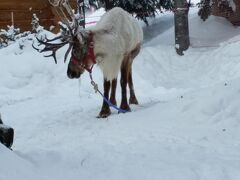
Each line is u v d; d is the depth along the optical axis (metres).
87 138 3.93
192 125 4.00
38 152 2.91
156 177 2.46
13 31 9.16
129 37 5.29
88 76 7.59
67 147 3.54
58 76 7.83
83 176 2.48
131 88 5.78
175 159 2.86
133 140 3.62
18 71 7.91
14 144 3.95
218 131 3.74
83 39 4.87
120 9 5.35
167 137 3.66
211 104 4.20
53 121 5.14
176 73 8.59
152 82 8.00
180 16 9.23
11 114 5.84
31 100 6.78
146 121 4.33
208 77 8.08
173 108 4.46
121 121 4.52
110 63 5.06
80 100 6.59
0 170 2.28
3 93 7.26
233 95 4.25
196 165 2.67
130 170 2.59
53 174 2.45
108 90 5.19
